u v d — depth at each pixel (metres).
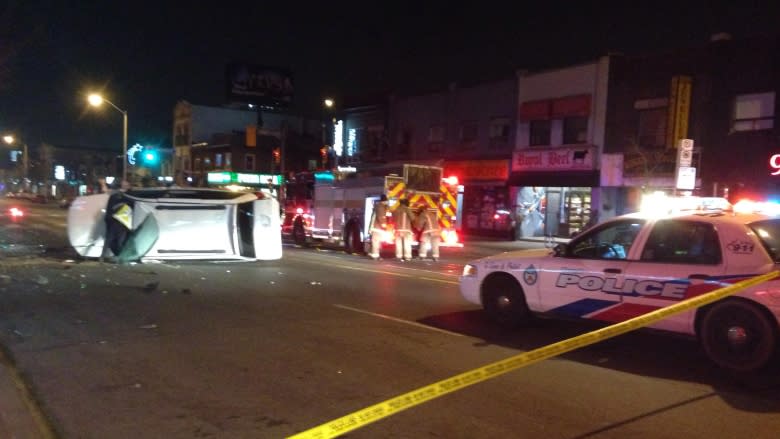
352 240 18.95
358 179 18.86
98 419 5.10
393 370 6.50
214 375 6.25
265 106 68.69
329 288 11.70
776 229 6.78
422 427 5.05
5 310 9.02
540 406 5.55
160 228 14.23
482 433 4.94
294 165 59.50
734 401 5.77
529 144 30.38
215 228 14.70
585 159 27.55
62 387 5.84
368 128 40.41
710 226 6.91
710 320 6.62
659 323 7.03
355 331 8.20
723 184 22.75
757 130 22.00
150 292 10.71
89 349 7.09
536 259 8.23
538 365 6.83
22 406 5.30
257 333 7.97
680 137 23.75
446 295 11.19
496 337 8.05
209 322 8.54
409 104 37.22
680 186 15.66
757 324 6.30
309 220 21.83
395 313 9.46
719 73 23.05
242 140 57.72
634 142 25.25
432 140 35.78
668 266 7.03
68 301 9.73
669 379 6.39
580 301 7.71
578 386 6.13
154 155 43.97
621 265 7.41
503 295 8.53
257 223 15.07
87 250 14.16
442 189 17.86
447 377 6.29
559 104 28.58
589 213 27.89
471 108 33.28
